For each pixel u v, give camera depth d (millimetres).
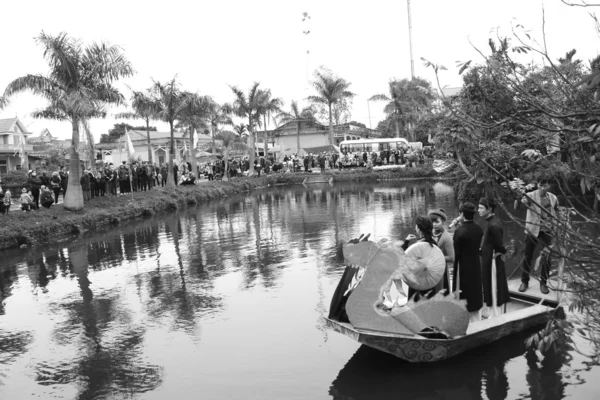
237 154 64750
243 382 6168
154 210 26766
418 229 6430
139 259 14266
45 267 13977
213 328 8148
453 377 5867
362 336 5855
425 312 6086
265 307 9055
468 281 6762
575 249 3344
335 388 5840
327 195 32344
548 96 3451
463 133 3746
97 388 6281
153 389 6148
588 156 3316
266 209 25953
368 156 49000
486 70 3857
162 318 8828
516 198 3711
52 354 7488
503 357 6246
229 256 13859
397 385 5793
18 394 6234
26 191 21875
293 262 12531
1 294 11195
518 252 5070
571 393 5375
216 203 31500
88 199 25266
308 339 7414
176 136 62906
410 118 48062
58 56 21328
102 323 8773
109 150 62062
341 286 6586
